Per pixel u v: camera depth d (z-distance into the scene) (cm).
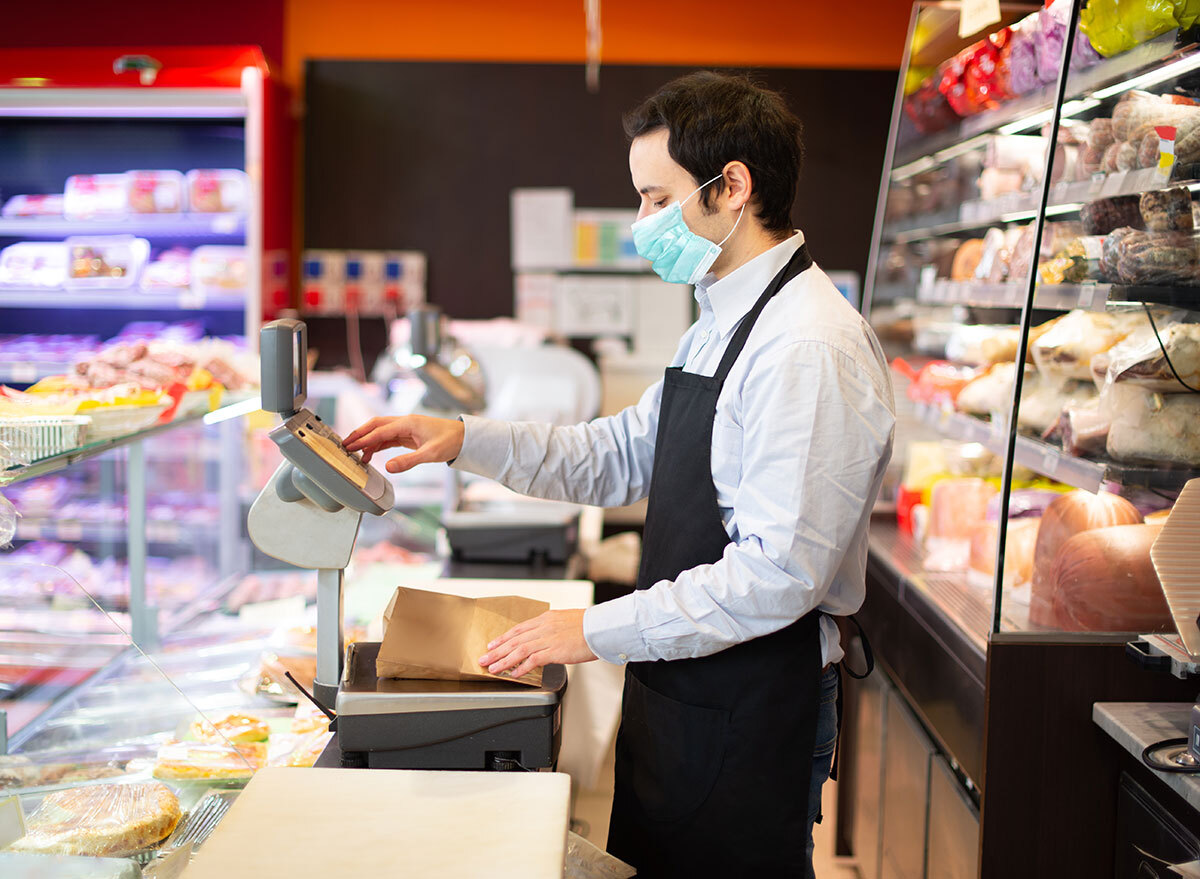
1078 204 197
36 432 169
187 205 493
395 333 442
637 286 555
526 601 168
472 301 557
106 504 341
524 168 548
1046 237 198
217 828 132
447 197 550
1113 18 188
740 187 158
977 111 252
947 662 217
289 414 152
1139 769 186
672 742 169
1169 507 194
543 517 310
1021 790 192
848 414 148
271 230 511
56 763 148
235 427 403
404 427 183
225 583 283
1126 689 191
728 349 164
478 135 547
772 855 169
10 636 149
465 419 188
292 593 268
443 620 161
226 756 155
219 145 530
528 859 126
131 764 152
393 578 288
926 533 266
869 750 283
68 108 490
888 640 265
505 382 422
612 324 558
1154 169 186
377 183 550
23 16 547
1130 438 191
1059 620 193
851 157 545
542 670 158
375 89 545
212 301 506
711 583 150
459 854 127
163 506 415
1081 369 202
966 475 260
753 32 544
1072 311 202
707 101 157
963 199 259
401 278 551
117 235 529
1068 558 193
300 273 559
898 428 298
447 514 310
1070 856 193
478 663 154
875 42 542
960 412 249
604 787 304
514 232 551
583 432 197
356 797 140
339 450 157
